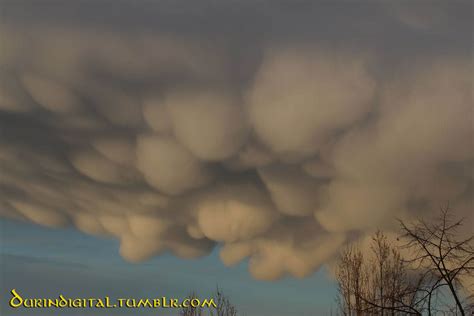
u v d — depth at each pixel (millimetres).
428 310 16141
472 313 15695
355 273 32781
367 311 17906
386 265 32062
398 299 16641
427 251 16094
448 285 15875
